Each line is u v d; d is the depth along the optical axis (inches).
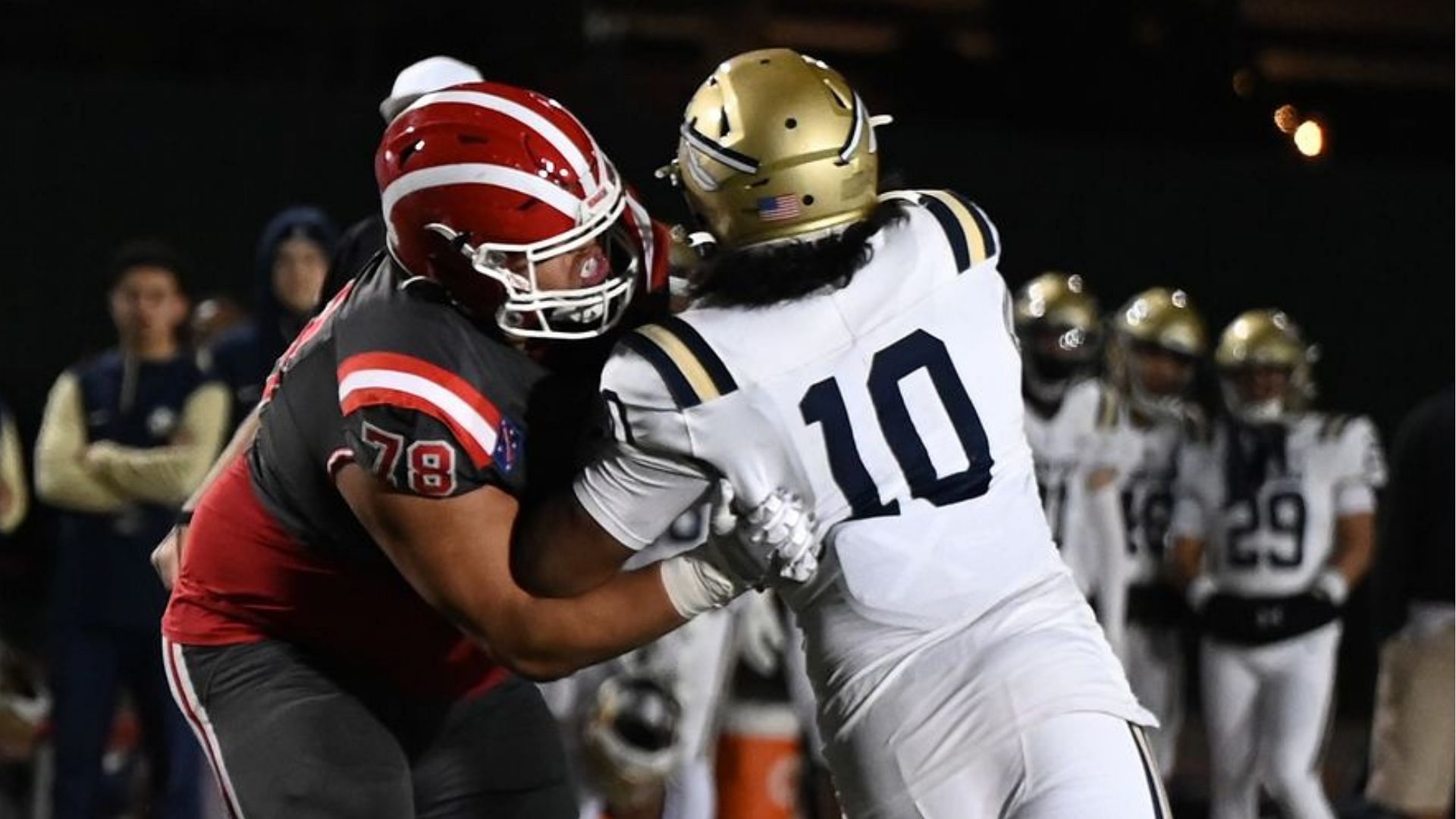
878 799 468.1
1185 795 1137.4
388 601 490.6
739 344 450.6
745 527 458.6
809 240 459.2
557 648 459.2
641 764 884.6
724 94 465.1
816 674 477.4
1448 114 1812.3
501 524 459.8
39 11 1565.0
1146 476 1085.8
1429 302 1393.9
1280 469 1043.9
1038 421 1032.8
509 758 512.1
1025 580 467.8
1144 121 1555.1
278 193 1274.6
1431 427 927.7
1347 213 1387.8
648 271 486.6
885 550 459.8
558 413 475.2
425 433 447.8
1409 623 935.7
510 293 457.4
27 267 1251.2
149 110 1261.1
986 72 1584.6
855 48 1775.3
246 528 494.9
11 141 1250.0
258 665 496.1
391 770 495.2
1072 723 454.6
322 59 1520.7
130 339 915.4
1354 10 1833.2
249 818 491.5
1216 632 1038.4
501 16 1480.1
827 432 454.0
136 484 888.9
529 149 458.3
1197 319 1087.0
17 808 984.3
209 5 1560.0
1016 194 1352.1
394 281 472.7
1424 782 937.5
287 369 490.6
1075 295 1026.7
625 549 460.8
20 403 1245.1
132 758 1000.2
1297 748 1025.5
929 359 461.7
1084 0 1556.3
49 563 1236.5
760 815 985.5
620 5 1704.0
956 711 458.9
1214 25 1563.7
